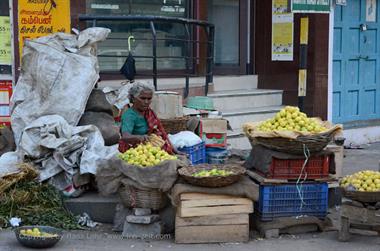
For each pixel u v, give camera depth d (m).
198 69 12.26
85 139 7.67
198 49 12.23
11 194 7.38
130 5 11.19
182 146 8.08
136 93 7.53
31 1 9.30
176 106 8.84
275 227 7.18
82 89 8.16
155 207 7.07
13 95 8.32
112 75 10.95
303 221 7.26
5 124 9.30
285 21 12.31
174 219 7.20
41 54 8.21
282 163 7.20
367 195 6.81
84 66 8.25
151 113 7.74
